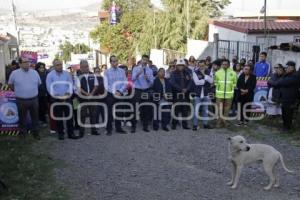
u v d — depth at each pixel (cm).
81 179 803
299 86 1145
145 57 1197
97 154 972
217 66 1297
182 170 859
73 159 931
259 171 855
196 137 1131
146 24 3747
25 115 1095
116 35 4456
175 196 722
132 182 788
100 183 782
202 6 3572
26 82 1065
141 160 926
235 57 1591
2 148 1004
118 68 1173
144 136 1145
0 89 1138
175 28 3403
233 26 2238
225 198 715
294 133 1154
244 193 738
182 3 3450
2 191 723
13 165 871
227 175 831
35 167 865
